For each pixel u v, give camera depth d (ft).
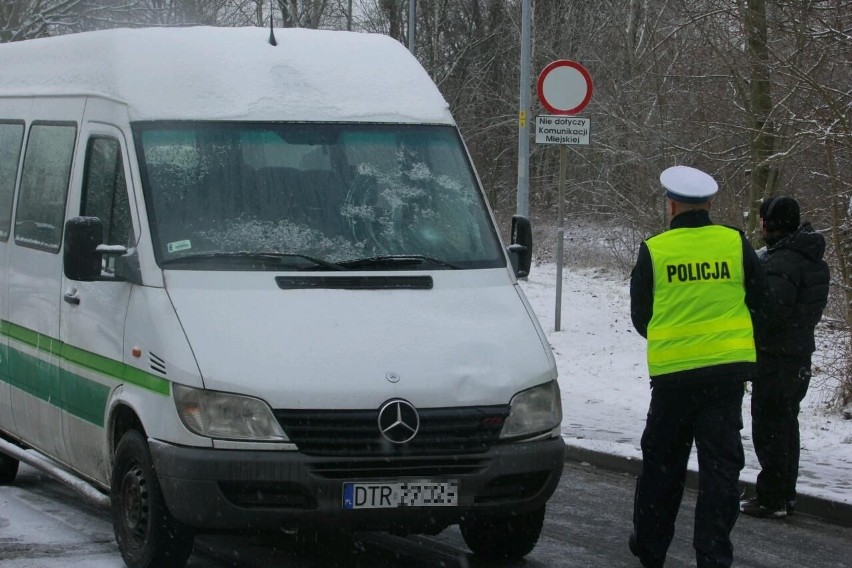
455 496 19.62
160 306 20.57
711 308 20.90
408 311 21.02
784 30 43.01
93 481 23.52
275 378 19.25
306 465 19.03
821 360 39.01
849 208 38.27
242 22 119.34
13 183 27.78
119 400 21.21
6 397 27.25
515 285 22.91
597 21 103.14
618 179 75.36
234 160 22.81
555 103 47.70
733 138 51.85
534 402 20.48
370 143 23.82
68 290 24.04
